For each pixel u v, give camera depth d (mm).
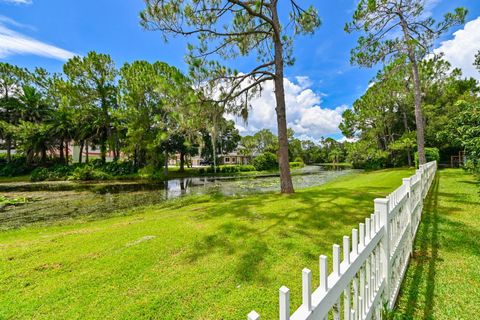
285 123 7473
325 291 951
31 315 2008
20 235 4859
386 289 1745
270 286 2322
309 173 23156
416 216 3477
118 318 1928
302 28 7734
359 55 8320
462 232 3402
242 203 6305
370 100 19500
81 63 17812
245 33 6816
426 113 16891
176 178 20812
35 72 21734
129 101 16297
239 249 3211
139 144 17156
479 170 5438
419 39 8039
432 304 1936
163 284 2414
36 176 18094
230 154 48969
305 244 3287
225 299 2137
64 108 18391
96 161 21859
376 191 7176
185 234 3902
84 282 2508
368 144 21875
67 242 3805
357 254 1287
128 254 3162
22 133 19891
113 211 7652
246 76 6887
